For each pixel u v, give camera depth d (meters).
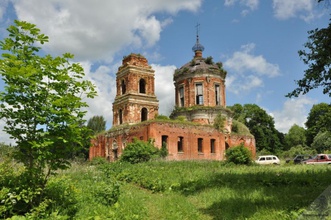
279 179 13.90
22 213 8.41
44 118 7.86
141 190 15.08
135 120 44.22
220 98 45.66
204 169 21.97
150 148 31.64
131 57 46.31
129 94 44.50
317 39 11.22
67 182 10.84
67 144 8.43
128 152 30.69
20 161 8.53
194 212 9.52
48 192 9.27
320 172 16.11
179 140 39.53
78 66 9.00
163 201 11.27
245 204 9.48
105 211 9.46
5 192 7.76
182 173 18.81
